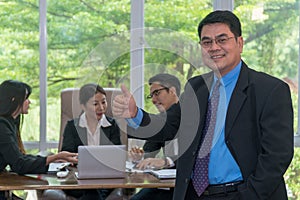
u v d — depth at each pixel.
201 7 4.41
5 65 4.33
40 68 4.35
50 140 4.42
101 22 4.38
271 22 4.41
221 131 1.97
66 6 4.36
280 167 1.88
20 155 3.04
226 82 2.01
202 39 2.00
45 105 4.39
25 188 2.63
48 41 4.37
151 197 3.21
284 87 1.95
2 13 4.31
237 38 2.00
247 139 1.94
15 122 3.24
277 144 1.88
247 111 1.95
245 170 1.93
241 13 4.41
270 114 1.91
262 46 4.42
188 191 2.06
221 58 1.96
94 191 3.24
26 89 3.26
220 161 1.97
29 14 4.34
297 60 4.43
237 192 1.94
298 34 4.43
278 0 4.40
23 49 4.35
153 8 4.41
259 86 1.95
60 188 2.64
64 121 3.80
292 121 1.94
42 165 3.01
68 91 3.83
